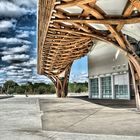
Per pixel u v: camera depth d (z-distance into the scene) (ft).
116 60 160.45
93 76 195.93
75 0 49.80
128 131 38.83
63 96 220.84
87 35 76.84
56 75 215.92
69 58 158.51
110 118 57.00
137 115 62.59
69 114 68.18
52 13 59.47
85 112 73.56
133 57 73.72
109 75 170.81
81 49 130.31
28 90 437.17
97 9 55.98
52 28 75.46
